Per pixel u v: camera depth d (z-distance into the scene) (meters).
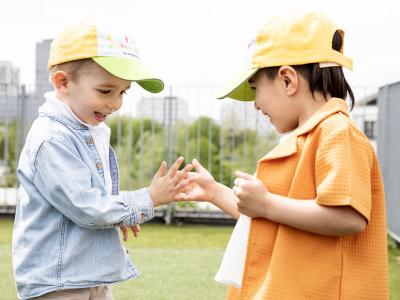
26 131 7.21
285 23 1.83
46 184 2.03
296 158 1.78
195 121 7.68
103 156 2.21
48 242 2.07
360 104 6.82
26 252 2.08
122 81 2.13
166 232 6.23
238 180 1.76
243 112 7.14
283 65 1.80
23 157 2.15
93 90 2.09
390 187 5.74
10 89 7.31
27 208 2.11
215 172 7.57
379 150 6.20
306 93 1.82
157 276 4.14
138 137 8.35
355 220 1.65
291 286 1.72
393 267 4.58
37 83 7.22
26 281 2.07
